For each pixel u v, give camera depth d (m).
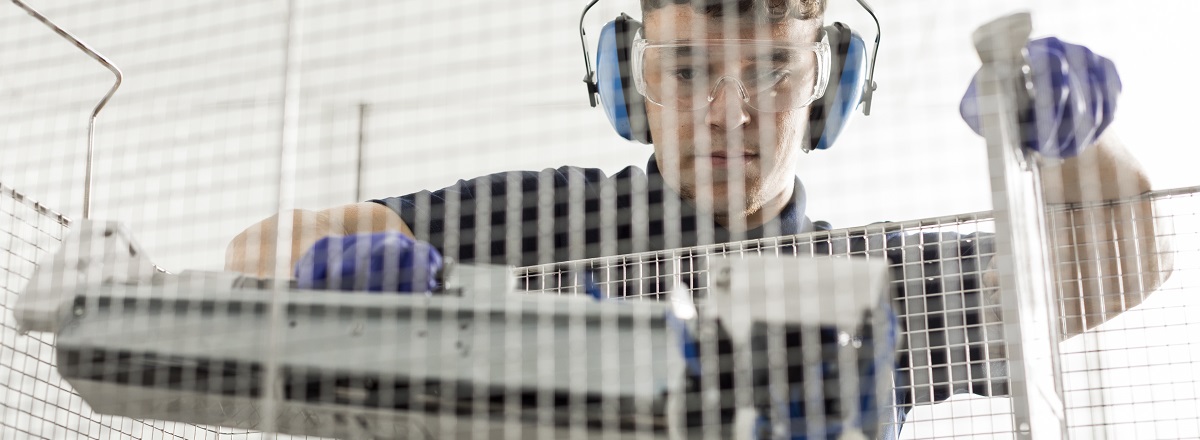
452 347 0.75
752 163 1.22
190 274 0.83
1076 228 1.02
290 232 1.15
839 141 1.53
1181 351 0.97
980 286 0.91
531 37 1.59
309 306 0.77
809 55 1.21
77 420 1.01
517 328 0.75
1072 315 1.01
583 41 1.35
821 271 0.74
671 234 1.22
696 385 0.73
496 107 1.48
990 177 0.79
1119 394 0.98
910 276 1.05
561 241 1.29
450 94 1.47
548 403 0.74
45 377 1.00
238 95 1.64
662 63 1.20
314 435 0.84
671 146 1.21
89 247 0.86
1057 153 0.87
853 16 1.72
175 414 0.86
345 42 1.59
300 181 1.47
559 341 0.74
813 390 0.72
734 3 1.20
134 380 0.79
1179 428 0.95
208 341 0.78
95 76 1.80
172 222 1.23
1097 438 0.94
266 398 0.77
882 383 0.73
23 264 1.01
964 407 1.03
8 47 1.83
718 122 1.19
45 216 1.06
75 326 0.81
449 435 0.78
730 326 0.73
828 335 0.73
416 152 1.45
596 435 0.74
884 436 0.82
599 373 0.74
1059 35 1.65
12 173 1.45
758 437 0.72
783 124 1.22
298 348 0.77
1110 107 0.91
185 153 1.57
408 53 1.56
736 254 0.97
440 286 0.82
